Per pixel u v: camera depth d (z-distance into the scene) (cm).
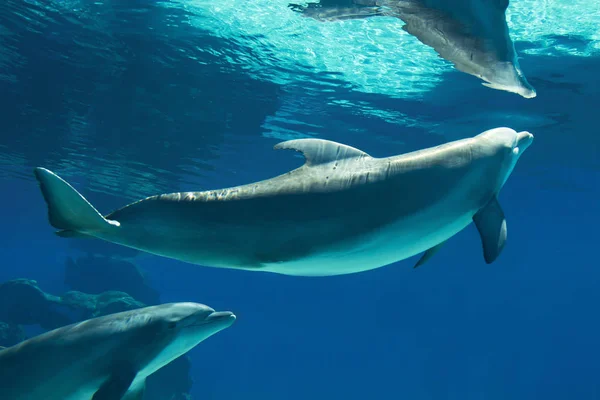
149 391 1722
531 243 4331
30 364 515
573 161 2050
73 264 2770
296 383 5441
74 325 552
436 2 441
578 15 943
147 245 368
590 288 5481
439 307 5106
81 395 525
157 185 2384
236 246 350
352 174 354
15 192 2845
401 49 1105
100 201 2566
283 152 1891
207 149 1848
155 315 568
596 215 3131
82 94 1380
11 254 6575
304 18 973
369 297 5347
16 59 1187
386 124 1620
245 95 1384
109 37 1077
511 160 440
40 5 960
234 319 623
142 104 1439
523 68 1205
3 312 1902
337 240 344
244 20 995
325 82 1311
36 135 1748
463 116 1540
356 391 5091
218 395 4619
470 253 4291
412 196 360
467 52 473
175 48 1123
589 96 1358
